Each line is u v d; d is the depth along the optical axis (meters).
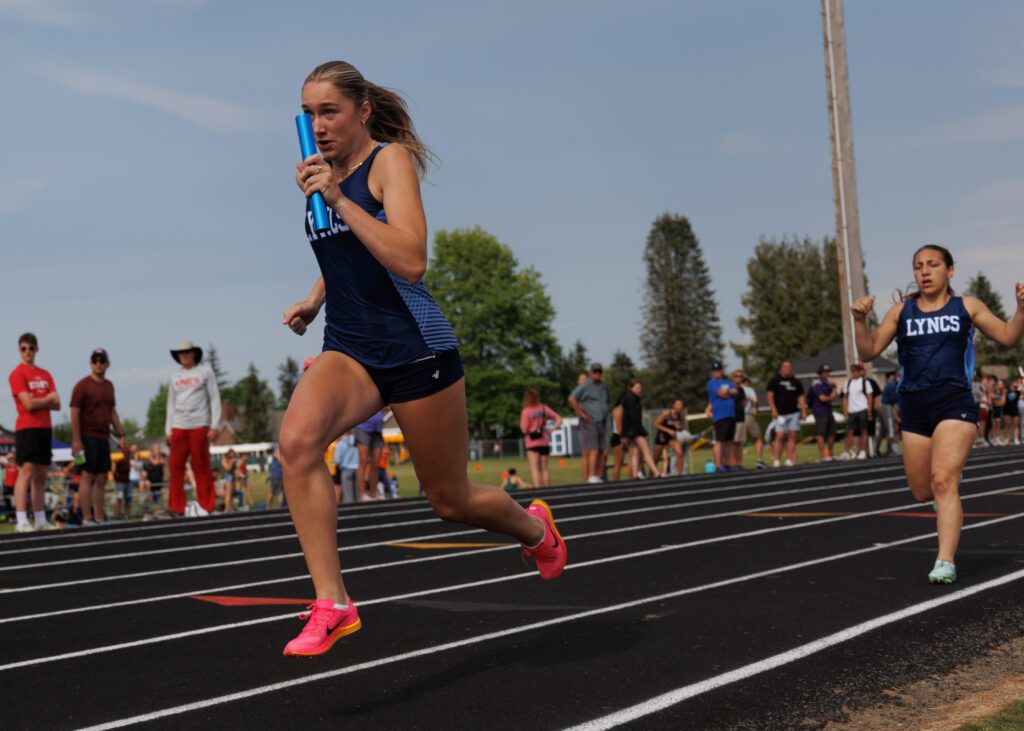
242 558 8.05
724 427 19.56
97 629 5.20
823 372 22.78
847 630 4.59
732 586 5.84
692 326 102.00
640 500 12.52
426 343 3.59
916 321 5.97
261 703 3.66
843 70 23.83
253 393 120.25
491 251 69.12
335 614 3.41
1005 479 13.52
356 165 3.62
